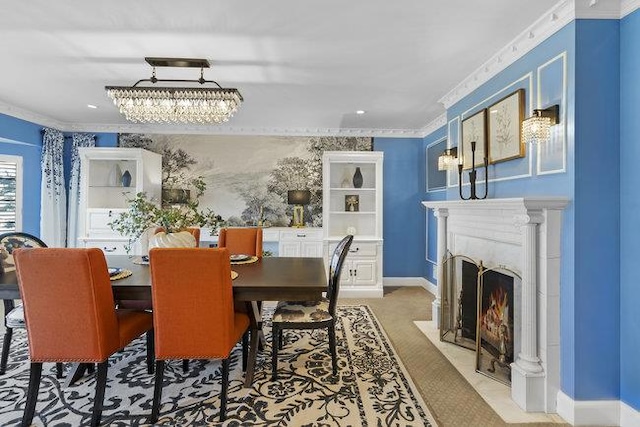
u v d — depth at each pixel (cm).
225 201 539
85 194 482
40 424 204
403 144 549
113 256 358
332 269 298
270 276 258
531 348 221
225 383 210
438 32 244
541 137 213
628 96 199
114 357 296
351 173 538
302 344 322
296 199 524
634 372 197
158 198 524
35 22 233
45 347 201
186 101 306
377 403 227
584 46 204
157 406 206
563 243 213
